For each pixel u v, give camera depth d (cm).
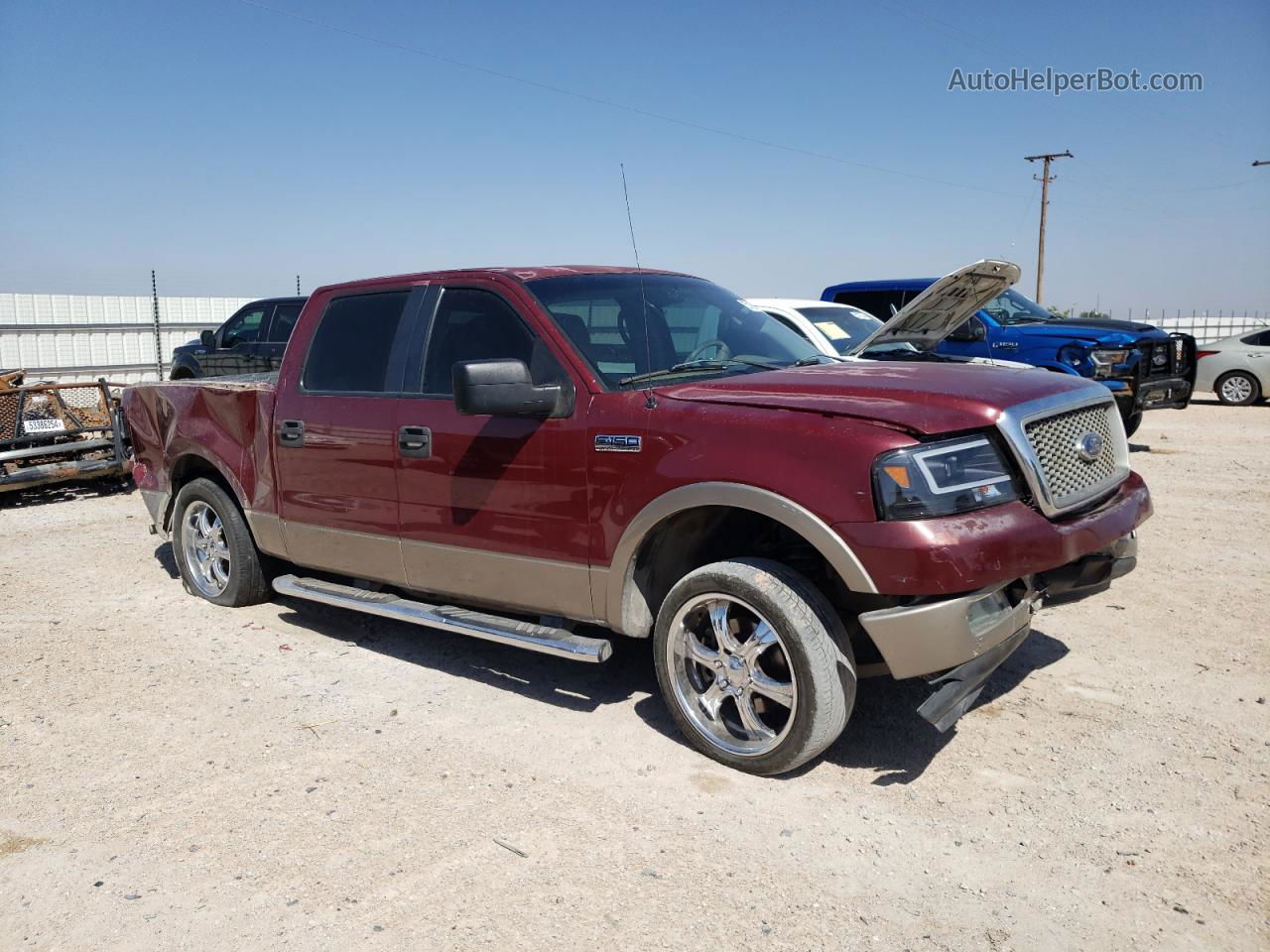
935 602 328
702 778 368
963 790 353
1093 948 266
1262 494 864
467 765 384
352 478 482
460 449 433
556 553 409
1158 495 870
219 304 2488
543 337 418
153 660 509
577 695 452
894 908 286
